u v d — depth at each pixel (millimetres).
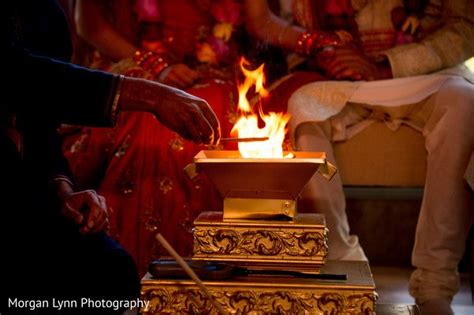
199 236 2223
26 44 2398
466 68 3787
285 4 4117
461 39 3758
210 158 2199
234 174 2197
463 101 3236
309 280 2174
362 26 3891
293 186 2205
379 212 4125
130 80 2232
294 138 3494
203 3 3949
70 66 2219
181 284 2152
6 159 2174
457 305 3404
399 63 3658
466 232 3170
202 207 3316
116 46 3818
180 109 2227
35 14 2447
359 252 3424
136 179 3340
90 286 2156
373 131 3650
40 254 2111
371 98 3555
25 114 2287
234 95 3570
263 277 2199
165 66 3672
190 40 3910
